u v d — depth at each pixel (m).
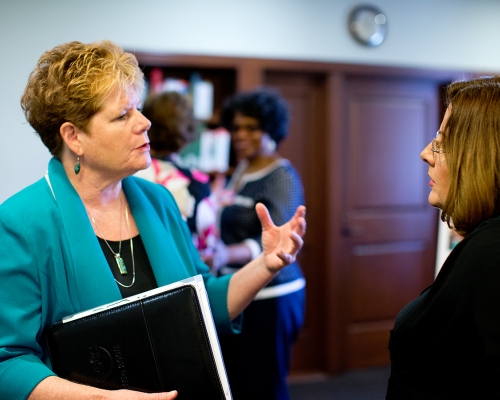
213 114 3.46
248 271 1.45
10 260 1.12
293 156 3.61
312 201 3.66
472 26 3.71
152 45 3.17
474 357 0.96
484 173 0.98
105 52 1.21
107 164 1.22
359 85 3.65
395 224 3.76
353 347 3.69
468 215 1.00
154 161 1.97
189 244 1.50
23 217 1.16
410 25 3.60
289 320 2.21
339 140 3.55
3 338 1.09
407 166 3.79
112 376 1.11
